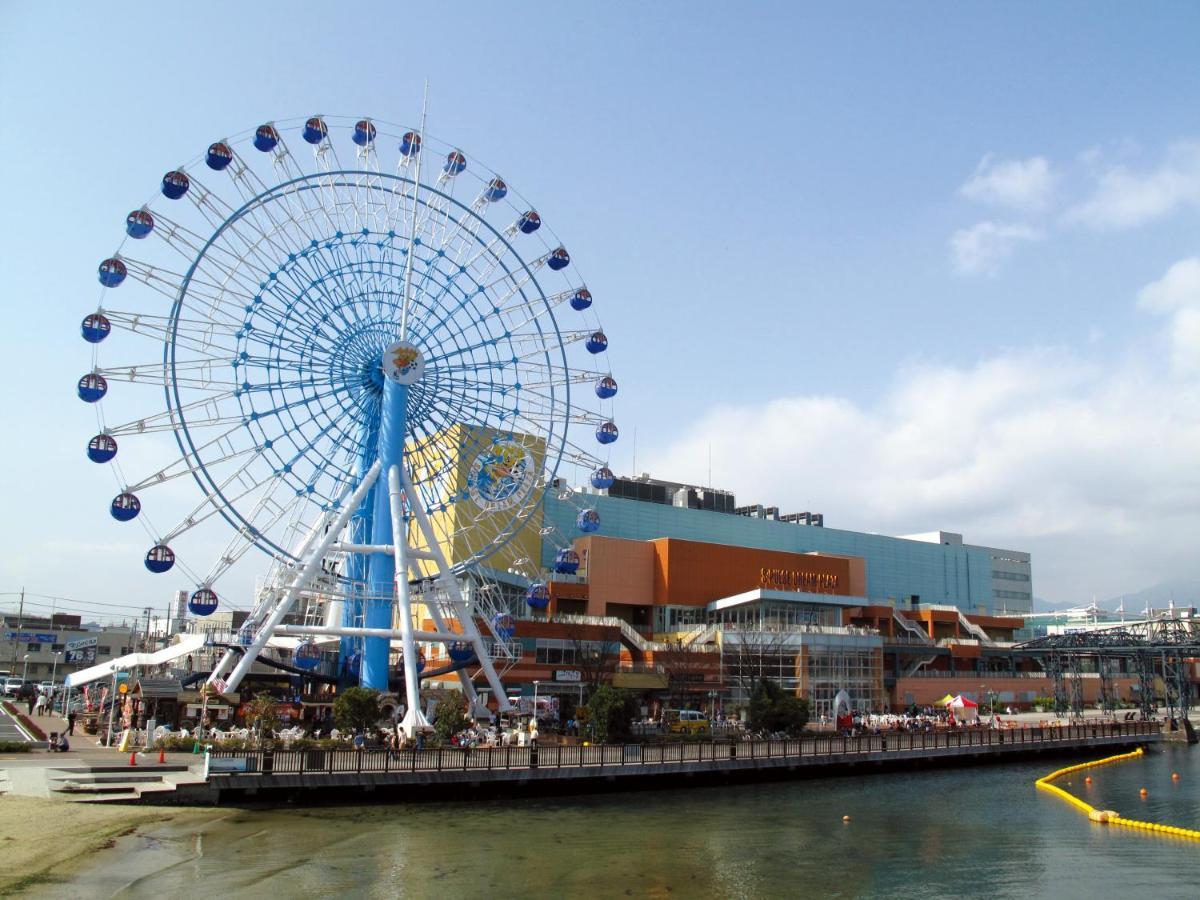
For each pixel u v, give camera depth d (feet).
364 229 242.99
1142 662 360.69
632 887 117.29
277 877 114.83
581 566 379.76
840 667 359.66
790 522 499.92
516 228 277.03
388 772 167.63
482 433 266.57
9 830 129.59
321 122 243.81
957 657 457.68
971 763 253.03
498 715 249.14
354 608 253.44
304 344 231.50
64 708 305.73
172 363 209.97
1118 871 133.28
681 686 324.19
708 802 182.19
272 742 184.96
